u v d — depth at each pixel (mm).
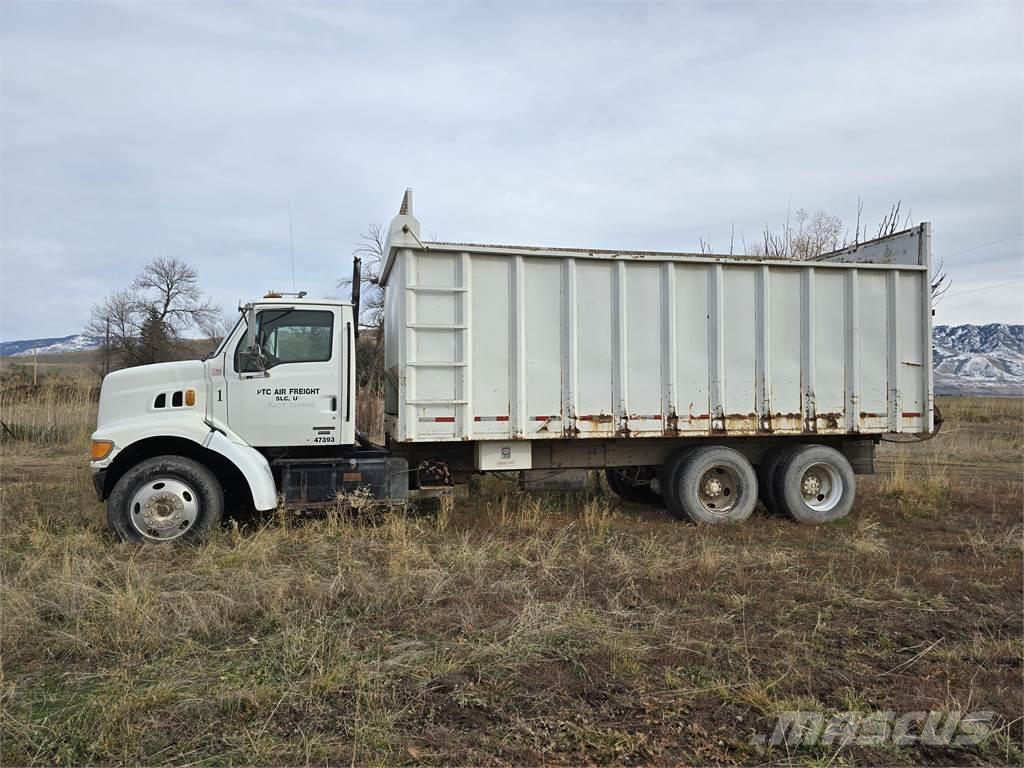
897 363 8398
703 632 4418
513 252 7285
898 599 5234
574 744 3115
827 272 8211
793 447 8344
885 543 7059
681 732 3232
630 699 3533
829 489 8367
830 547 6902
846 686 3730
